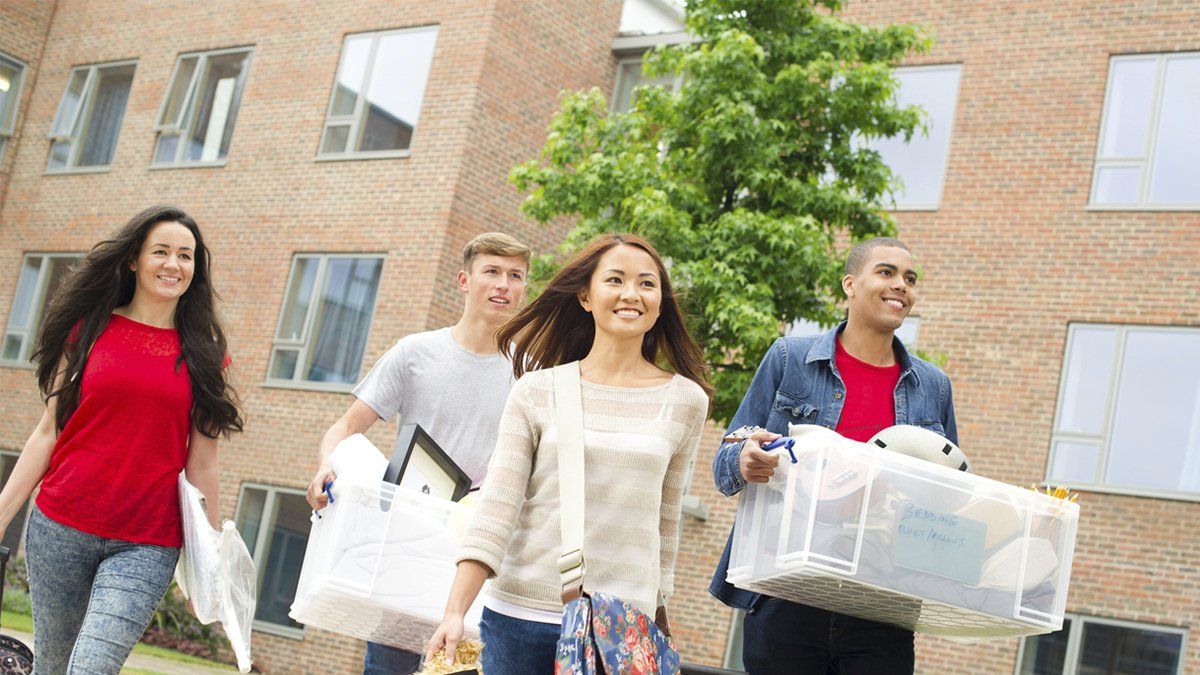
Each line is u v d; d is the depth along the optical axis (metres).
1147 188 14.92
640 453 3.34
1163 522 13.95
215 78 20.23
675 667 3.21
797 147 13.09
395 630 4.45
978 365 15.22
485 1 17.73
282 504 17.50
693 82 13.25
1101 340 14.77
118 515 4.60
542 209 13.60
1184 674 13.49
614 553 3.29
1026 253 15.29
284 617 17.02
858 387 4.54
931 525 3.65
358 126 18.42
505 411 3.47
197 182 19.84
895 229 13.30
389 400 5.38
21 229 21.88
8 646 5.99
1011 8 16.05
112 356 4.65
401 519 4.20
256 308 18.55
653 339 3.83
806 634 4.34
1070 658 14.02
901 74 16.52
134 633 4.50
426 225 17.31
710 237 12.62
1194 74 15.00
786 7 13.30
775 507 3.79
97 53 21.88
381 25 18.58
